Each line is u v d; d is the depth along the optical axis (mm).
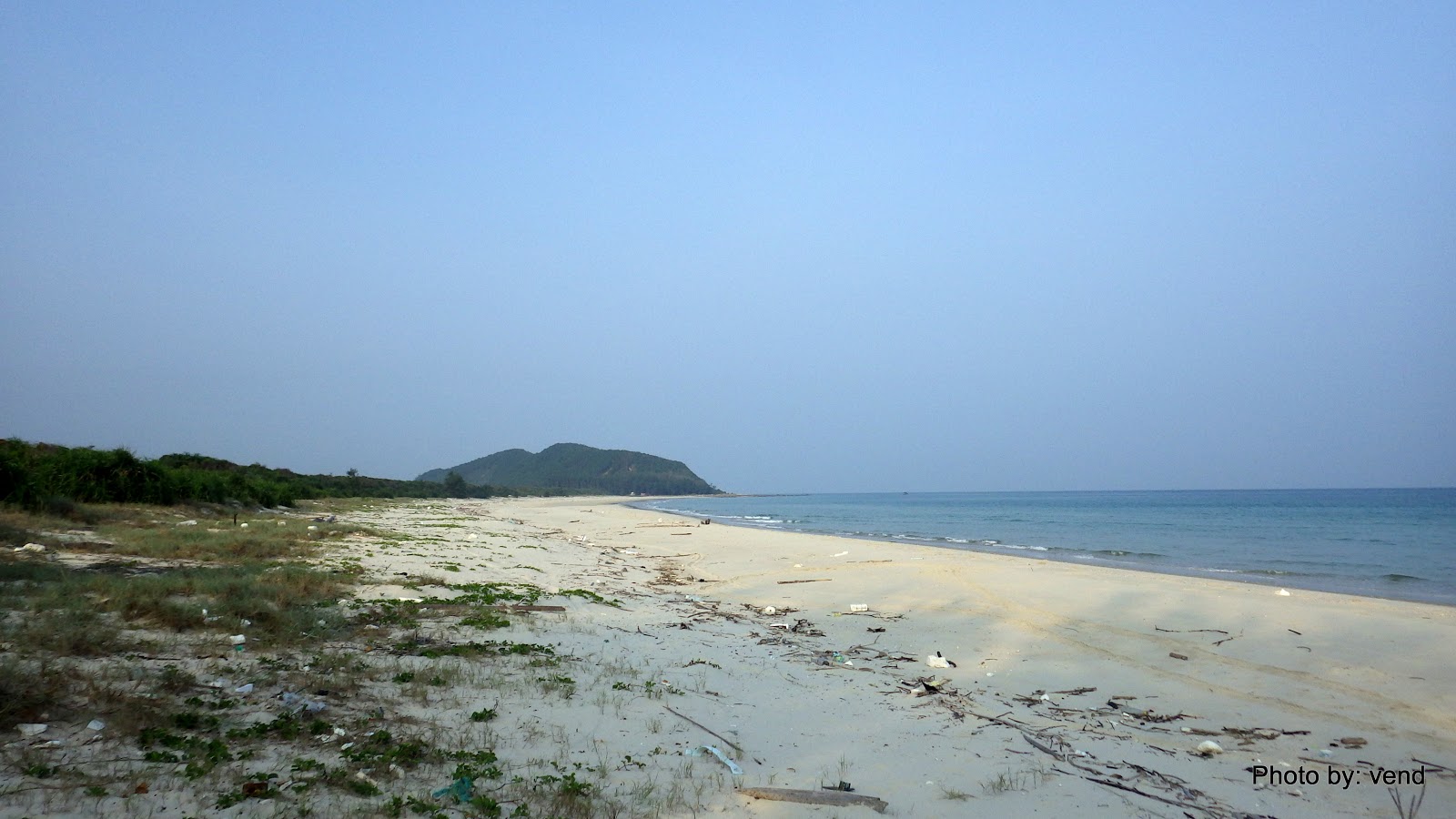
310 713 7305
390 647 10445
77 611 9273
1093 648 13672
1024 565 25719
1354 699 10625
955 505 116062
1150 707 10242
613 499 184000
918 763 7777
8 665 6773
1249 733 9219
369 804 5684
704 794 6594
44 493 21281
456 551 24234
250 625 10305
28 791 4980
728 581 22688
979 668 12250
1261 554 31531
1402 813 6973
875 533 46406
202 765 5805
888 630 15359
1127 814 6719
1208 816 6770
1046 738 8781
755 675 11070
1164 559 29781
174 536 19312
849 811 6402
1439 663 12453
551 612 14617
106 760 5645
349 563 18062
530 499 144375
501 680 9305
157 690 7102
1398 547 34969
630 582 21203
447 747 7004
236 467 52875
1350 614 16328
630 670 10594
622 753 7426
